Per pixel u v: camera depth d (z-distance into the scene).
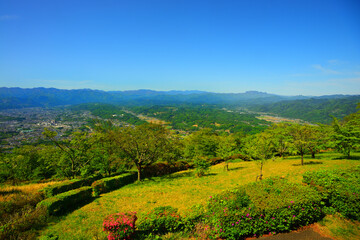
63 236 10.24
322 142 29.73
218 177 23.86
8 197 14.34
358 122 27.73
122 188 21.62
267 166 27.36
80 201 16.27
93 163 29.44
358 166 14.15
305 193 9.82
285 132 31.45
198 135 58.56
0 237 9.76
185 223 9.27
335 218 9.45
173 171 32.56
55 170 34.03
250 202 9.20
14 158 30.89
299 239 8.13
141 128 27.02
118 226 8.78
